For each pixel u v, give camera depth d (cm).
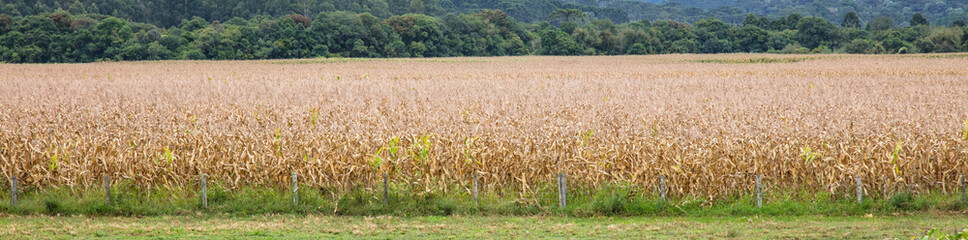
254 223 1070
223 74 4491
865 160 1203
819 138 1360
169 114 1969
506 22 13075
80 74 4575
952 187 1201
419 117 1809
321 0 15838
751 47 12950
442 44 11725
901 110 1977
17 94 2711
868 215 1107
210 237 958
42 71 5009
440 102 2398
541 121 1705
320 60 7506
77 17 11725
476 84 3309
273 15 15325
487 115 1852
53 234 970
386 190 1173
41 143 1309
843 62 5722
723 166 1196
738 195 1197
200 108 2156
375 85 3262
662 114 1903
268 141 1339
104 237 952
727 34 13138
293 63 6862
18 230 991
